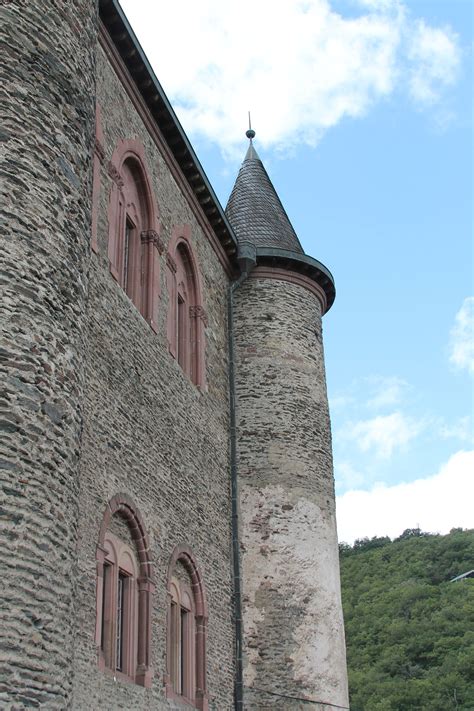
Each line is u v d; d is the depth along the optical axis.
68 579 8.82
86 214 10.72
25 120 9.88
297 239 23.52
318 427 20.64
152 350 15.51
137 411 14.30
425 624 57.31
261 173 24.80
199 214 19.33
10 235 9.25
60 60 10.69
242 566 18.53
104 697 11.54
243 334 20.83
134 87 16.20
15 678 7.77
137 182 16.39
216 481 18.12
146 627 13.37
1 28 10.04
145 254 16.28
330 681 18.25
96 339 13.17
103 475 12.63
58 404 9.20
